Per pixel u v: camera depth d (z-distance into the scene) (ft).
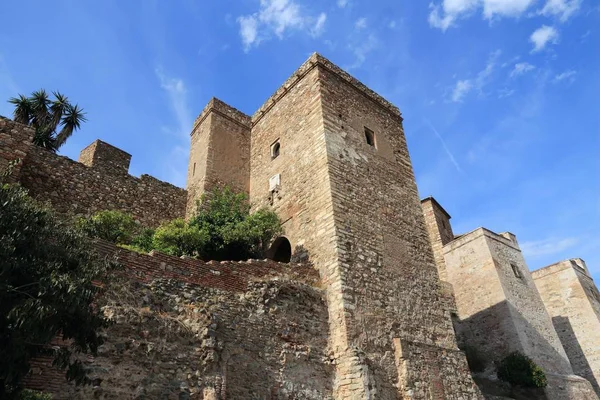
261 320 40.91
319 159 56.75
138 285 35.63
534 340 78.38
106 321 27.35
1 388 23.04
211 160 69.21
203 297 38.96
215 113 74.33
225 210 60.39
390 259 53.52
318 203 54.03
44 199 55.52
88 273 26.71
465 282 87.45
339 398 41.86
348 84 67.46
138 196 66.18
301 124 63.57
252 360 38.27
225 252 57.00
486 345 79.15
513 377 70.74
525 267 90.94
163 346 33.37
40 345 24.98
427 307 53.47
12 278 23.81
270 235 57.82
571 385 73.61
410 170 66.74
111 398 29.78
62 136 76.64
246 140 75.56
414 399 43.70
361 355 43.06
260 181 68.23
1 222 24.43
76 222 49.32
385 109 70.90
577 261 117.08
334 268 47.85
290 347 41.42
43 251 25.50
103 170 63.93
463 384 49.26
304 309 44.60
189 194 70.95
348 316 44.88
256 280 43.39
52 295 23.57
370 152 62.34
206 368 34.35
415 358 46.62
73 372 25.40
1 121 49.21
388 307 49.11
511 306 79.97
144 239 54.80
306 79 66.18
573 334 103.65
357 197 55.36
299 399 39.52
